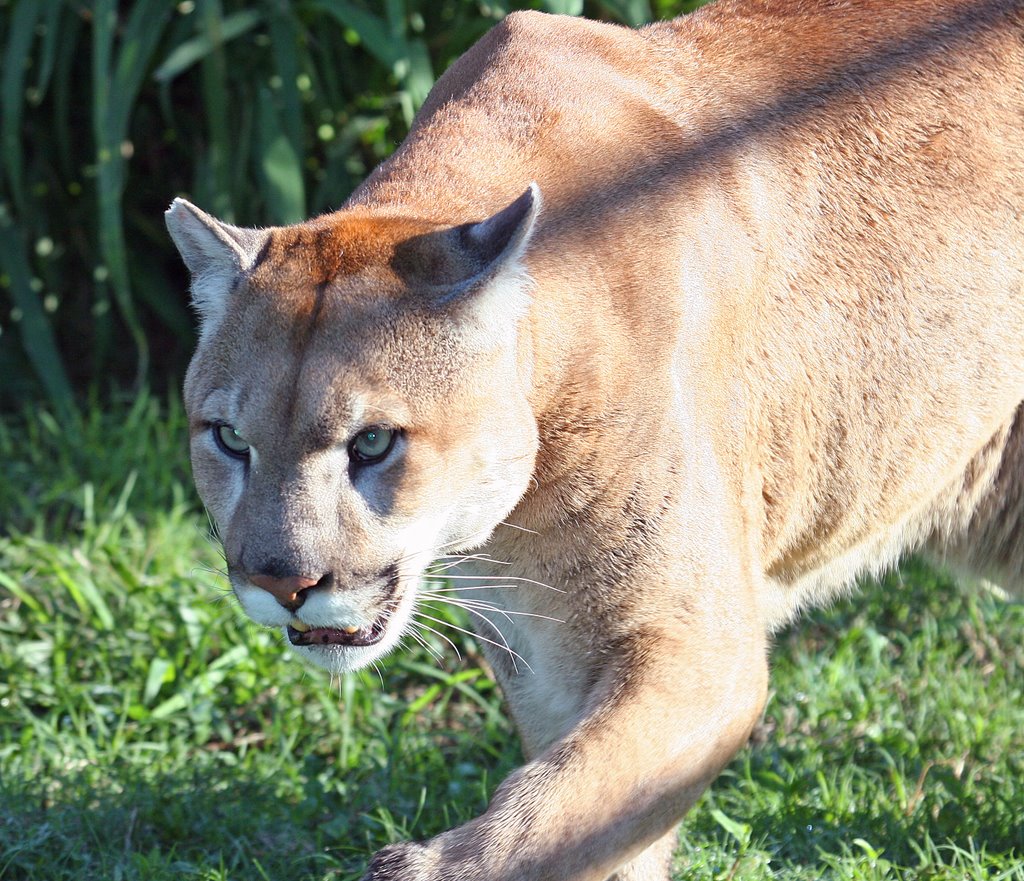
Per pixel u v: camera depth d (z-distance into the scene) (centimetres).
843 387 953
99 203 1636
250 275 786
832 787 1102
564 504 820
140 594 1308
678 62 948
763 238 911
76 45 1758
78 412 1609
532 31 929
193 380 802
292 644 797
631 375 820
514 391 786
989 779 1120
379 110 1755
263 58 1698
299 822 1040
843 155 946
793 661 1326
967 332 977
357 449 756
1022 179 980
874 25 978
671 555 821
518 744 1175
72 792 1053
